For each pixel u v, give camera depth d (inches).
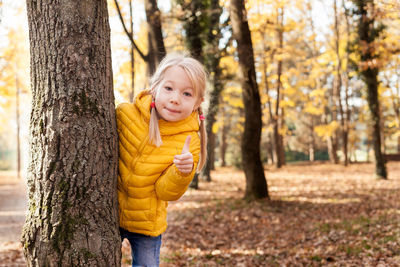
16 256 237.1
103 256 75.7
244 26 388.2
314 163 1171.9
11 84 537.6
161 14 402.0
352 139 1144.8
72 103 75.5
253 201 392.2
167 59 83.1
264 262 212.2
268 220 323.3
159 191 78.7
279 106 955.3
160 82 82.3
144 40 499.2
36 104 77.7
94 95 77.8
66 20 76.1
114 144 81.1
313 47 918.4
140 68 476.7
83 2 77.7
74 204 74.5
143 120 82.4
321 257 209.8
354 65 608.1
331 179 633.6
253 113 400.5
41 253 73.8
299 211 354.9
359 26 563.5
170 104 78.5
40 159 75.9
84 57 77.1
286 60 850.8
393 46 398.6
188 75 79.0
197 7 430.9
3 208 488.7
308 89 1183.6
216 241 266.2
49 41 76.3
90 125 76.6
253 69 395.9
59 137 74.8
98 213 76.4
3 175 1150.3
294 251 227.5
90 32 78.2
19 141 1055.6
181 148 82.1
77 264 73.2
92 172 76.3
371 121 607.8
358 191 467.8
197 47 452.1
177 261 216.1
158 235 87.4
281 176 732.7
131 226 83.4
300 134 1465.3
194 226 309.3
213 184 597.6
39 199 75.5
